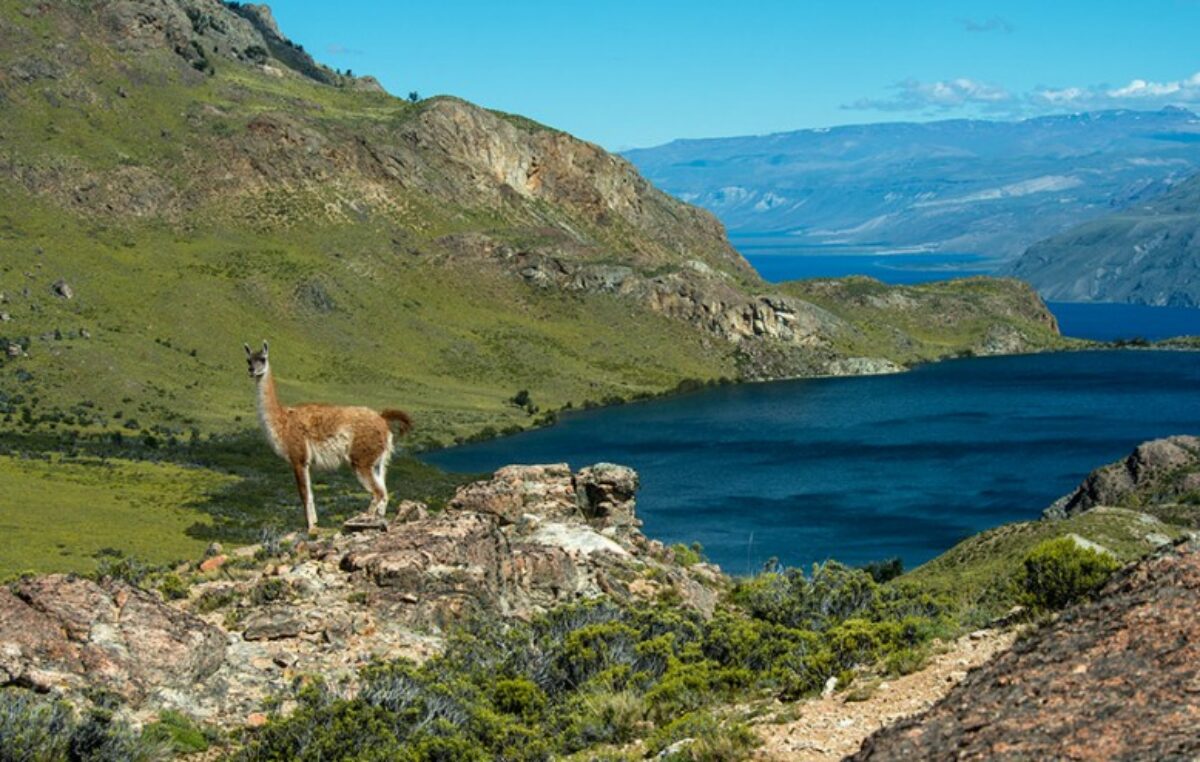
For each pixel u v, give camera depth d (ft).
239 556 68.95
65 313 581.94
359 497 294.87
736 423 606.96
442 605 60.18
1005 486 418.10
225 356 602.44
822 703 42.50
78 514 253.44
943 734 29.25
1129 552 137.69
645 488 422.41
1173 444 266.16
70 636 46.55
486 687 48.91
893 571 220.43
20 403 475.31
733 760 36.65
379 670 48.11
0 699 40.75
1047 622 45.55
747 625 55.93
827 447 522.88
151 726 43.27
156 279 653.71
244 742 43.91
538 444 542.16
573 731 44.75
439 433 549.13
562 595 71.67
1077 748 26.18
